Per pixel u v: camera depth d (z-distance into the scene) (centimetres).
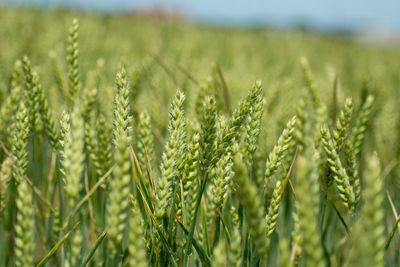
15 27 262
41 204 101
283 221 98
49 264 99
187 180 77
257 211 59
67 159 65
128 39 275
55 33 230
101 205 93
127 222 94
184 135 75
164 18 490
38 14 363
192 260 82
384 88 157
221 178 77
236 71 173
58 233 93
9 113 96
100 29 302
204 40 343
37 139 105
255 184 92
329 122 107
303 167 55
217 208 79
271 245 96
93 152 89
